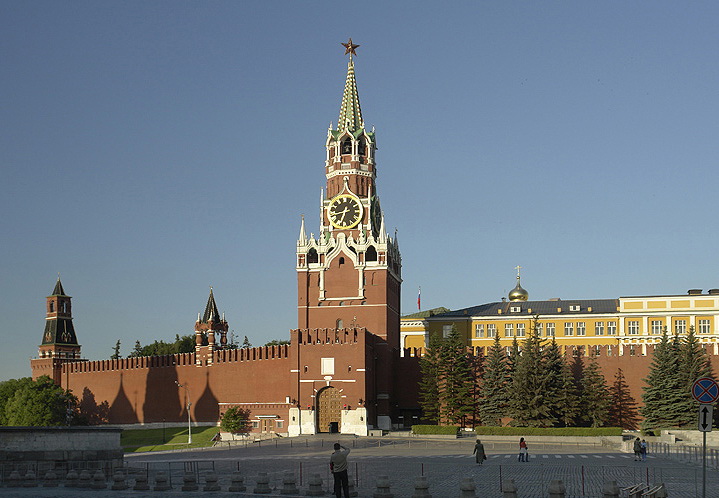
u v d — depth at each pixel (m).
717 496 52.84
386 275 156.38
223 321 194.00
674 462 84.25
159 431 162.75
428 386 145.00
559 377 135.25
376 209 164.62
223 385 157.38
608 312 179.50
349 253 157.75
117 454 75.81
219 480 67.31
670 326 175.62
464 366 146.25
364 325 155.25
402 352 197.62
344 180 163.38
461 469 75.19
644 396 132.88
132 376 173.25
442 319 188.00
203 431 155.00
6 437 71.81
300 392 143.00
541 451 103.44
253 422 151.25
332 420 142.00
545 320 182.75
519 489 58.78
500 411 139.00
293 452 102.69
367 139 166.38
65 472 73.00
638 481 63.81
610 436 118.62
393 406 154.12
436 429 132.38
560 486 46.91
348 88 170.12
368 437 132.38
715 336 172.25
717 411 130.75
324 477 67.88
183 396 163.25
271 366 150.62
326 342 143.25
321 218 163.12
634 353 155.50
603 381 137.00
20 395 173.00
